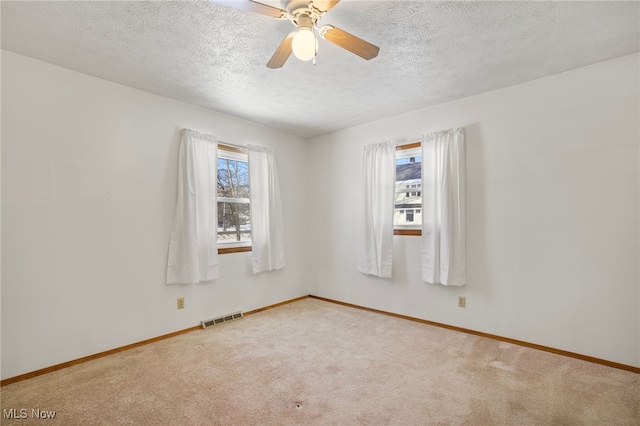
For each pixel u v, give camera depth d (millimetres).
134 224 2898
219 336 3117
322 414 1871
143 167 2971
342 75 2695
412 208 3672
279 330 3277
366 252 3922
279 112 3607
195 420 1820
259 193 3949
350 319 3637
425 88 2977
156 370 2414
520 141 2875
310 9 1649
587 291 2551
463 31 2072
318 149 4594
